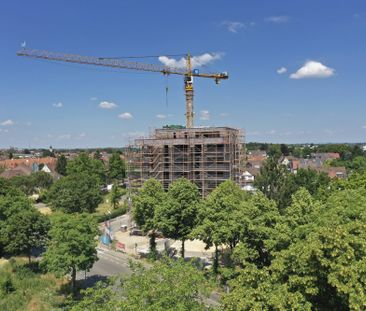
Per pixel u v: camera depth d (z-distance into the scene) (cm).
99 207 11456
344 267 2145
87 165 14600
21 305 4419
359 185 6381
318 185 7669
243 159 9706
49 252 4775
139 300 2225
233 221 4138
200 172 8581
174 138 8769
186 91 13288
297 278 2353
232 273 4294
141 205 6344
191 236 4919
